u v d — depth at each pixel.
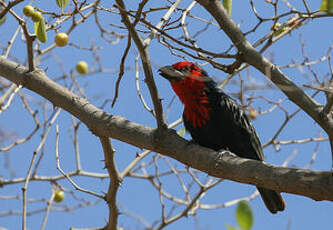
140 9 9.12
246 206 8.34
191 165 9.53
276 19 9.01
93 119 9.98
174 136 9.73
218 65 8.80
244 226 8.30
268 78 8.24
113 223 11.49
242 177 8.82
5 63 10.61
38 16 10.01
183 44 8.83
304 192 8.12
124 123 9.86
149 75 9.52
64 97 10.17
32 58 10.27
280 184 8.32
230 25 8.62
